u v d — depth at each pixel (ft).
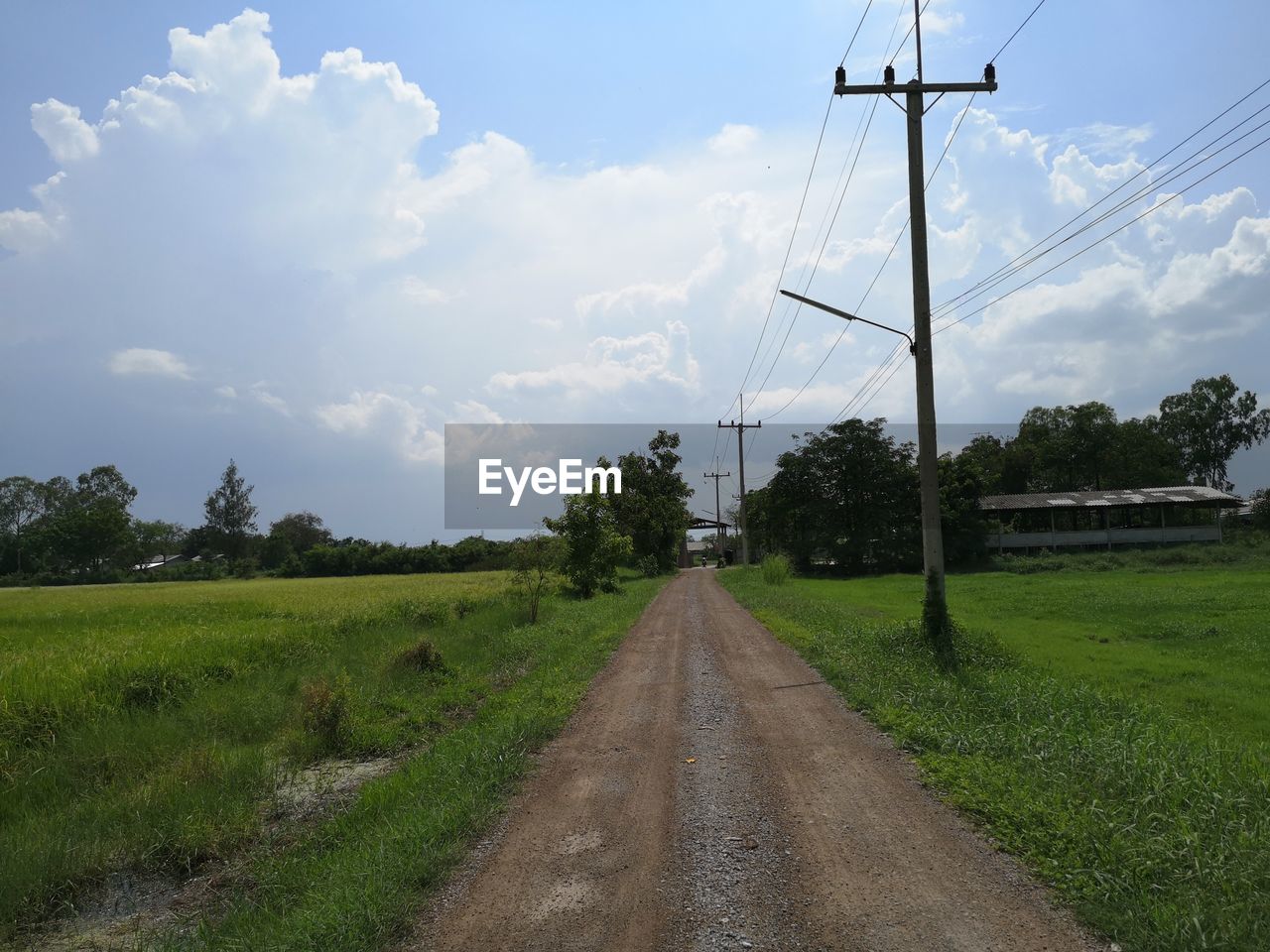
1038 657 48.11
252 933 15.94
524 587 85.51
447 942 14.82
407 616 68.23
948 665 42.14
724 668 45.62
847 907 15.51
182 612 82.07
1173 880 15.62
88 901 19.92
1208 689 38.11
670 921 15.26
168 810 23.94
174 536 394.93
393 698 39.58
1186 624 62.28
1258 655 47.37
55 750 30.42
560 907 16.06
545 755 28.12
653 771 25.66
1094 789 20.79
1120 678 41.27
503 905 16.25
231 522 338.75
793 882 16.84
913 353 49.60
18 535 287.69
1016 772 22.68
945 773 23.25
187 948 16.48
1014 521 204.03
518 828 20.80
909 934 14.37
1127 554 161.27
